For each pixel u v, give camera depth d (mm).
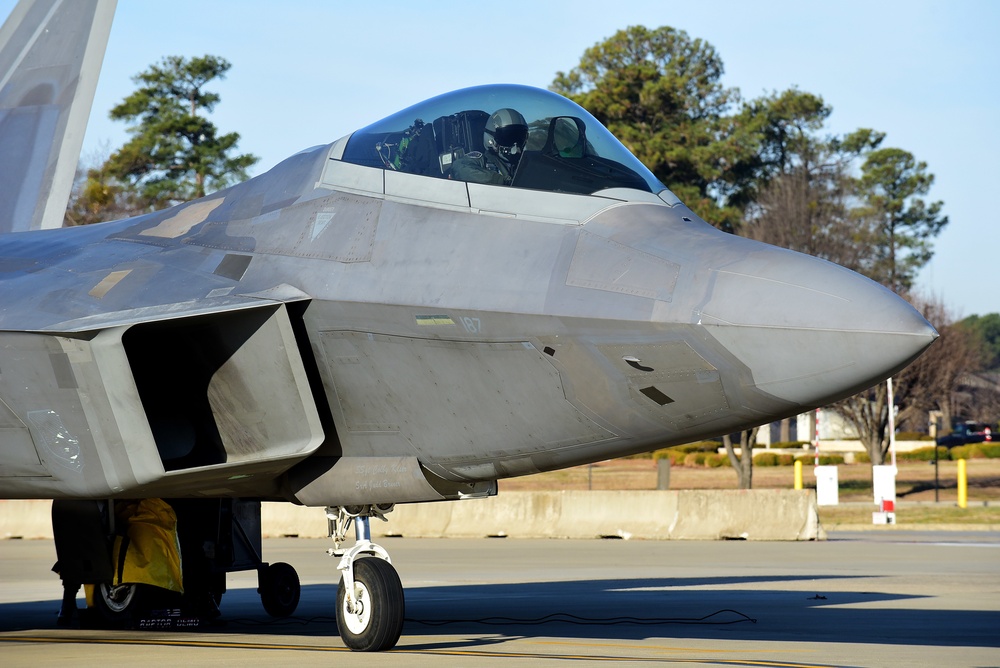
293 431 15453
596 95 131625
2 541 52062
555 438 14602
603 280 13953
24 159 28906
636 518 45219
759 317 12844
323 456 16406
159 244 18234
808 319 12625
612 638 17156
